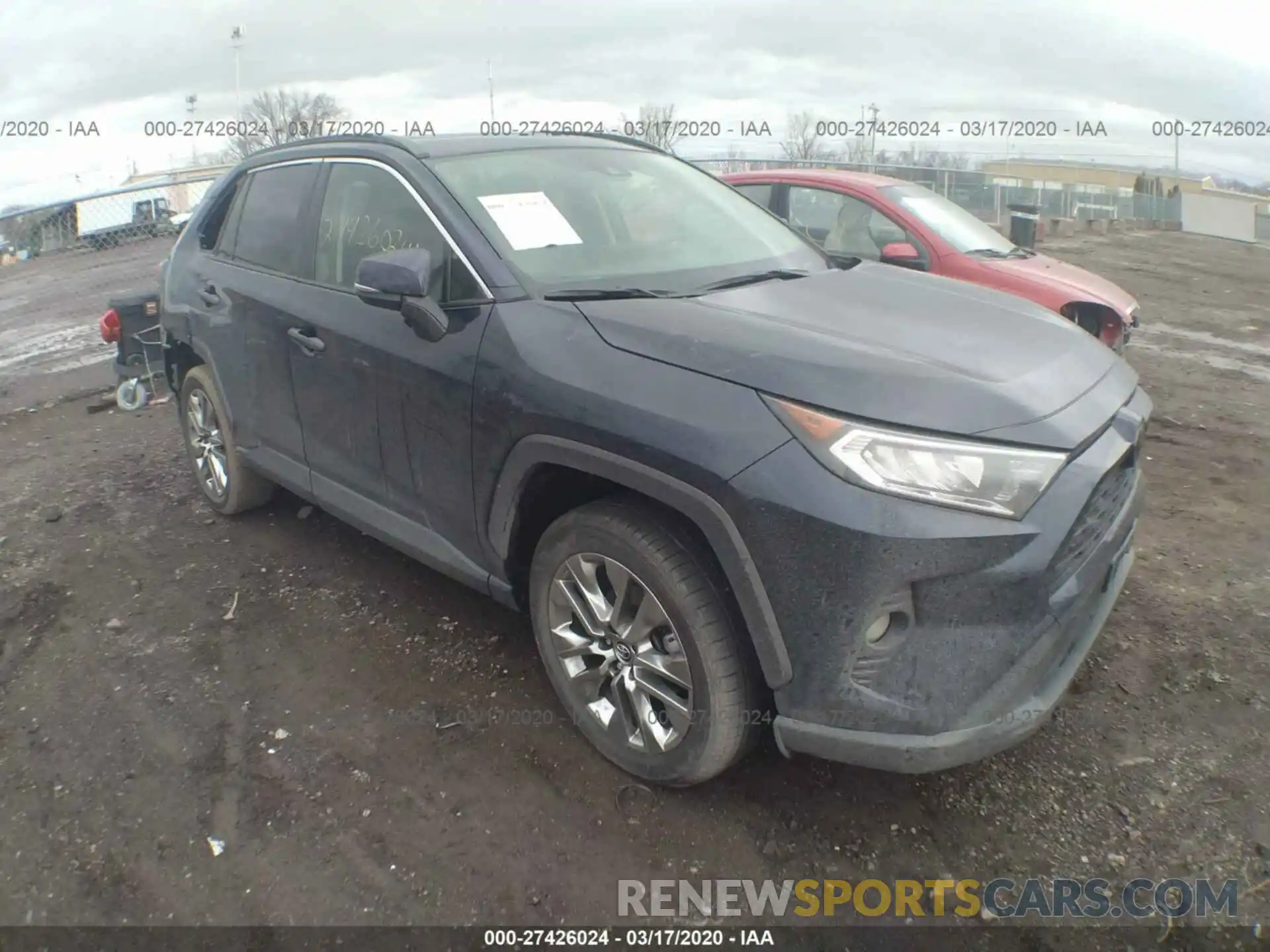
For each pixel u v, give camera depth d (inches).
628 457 94.7
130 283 515.8
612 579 102.3
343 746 116.3
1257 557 159.5
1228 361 313.0
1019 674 89.4
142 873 97.9
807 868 96.9
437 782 109.5
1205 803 104.0
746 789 107.0
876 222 257.3
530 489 109.0
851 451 85.3
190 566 165.5
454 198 122.3
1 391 305.6
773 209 277.6
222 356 162.9
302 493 151.6
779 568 87.0
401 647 137.8
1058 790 106.8
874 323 106.2
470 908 92.5
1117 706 120.6
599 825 102.5
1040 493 87.8
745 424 89.0
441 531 124.0
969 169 827.4
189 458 205.3
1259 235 776.9
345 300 133.1
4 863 99.7
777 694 91.4
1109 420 99.3
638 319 102.6
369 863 98.1
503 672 130.7
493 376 108.0
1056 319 119.3
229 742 118.0
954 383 90.1
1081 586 93.5
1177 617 140.5
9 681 133.3
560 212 127.0
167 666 135.2
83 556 171.2
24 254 627.2
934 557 84.1
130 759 115.3
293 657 136.2
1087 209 816.9
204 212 178.5
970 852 98.7
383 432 127.0
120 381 275.6
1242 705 120.0
